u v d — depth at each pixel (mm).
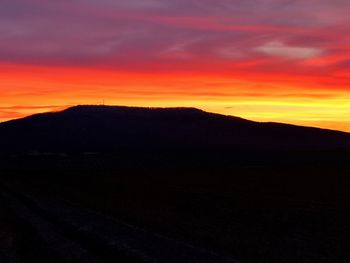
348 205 47312
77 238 28234
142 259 21281
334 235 28641
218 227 31969
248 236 28031
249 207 45438
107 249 24000
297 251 23141
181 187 76250
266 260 20969
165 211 42219
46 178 113812
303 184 81688
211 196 58656
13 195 64375
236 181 91312
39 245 26016
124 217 37844
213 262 20438
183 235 28328
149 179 101938
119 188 75438
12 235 30250
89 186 82375
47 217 39375
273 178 101000
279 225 33062
